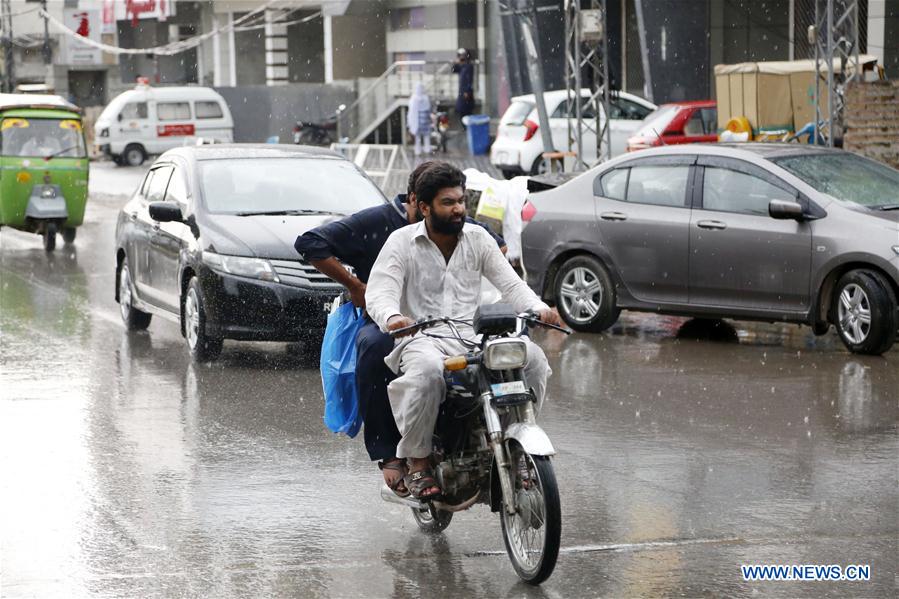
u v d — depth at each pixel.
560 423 20.89
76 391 23.59
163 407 22.30
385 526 15.57
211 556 14.38
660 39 79.44
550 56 85.56
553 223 30.11
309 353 27.55
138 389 23.80
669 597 12.96
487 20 94.81
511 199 30.39
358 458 18.94
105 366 26.02
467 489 14.12
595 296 29.62
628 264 28.97
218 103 105.50
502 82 91.69
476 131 85.69
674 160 28.72
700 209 28.00
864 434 19.83
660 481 17.34
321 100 108.00
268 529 15.43
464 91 89.62
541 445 12.94
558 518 12.80
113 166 103.69
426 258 14.12
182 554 14.44
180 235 27.22
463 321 13.81
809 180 27.00
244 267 25.52
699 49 79.62
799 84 57.88
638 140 59.91
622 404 22.22
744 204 27.45
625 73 86.25
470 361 13.32
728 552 14.36
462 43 95.69
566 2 50.34
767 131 57.66
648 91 79.81
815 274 26.28
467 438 14.07
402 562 14.20
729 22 79.69
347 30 108.06
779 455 18.64
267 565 14.07
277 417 21.58
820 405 21.86
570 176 31.61
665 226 28.33
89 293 37.19
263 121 109.81
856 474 17.58
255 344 28.78
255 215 27.11
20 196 48.69
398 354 13.96
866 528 15.21
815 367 25.16
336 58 108.31
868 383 23.56
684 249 28.02
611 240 29.17
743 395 22.73
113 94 139.38
